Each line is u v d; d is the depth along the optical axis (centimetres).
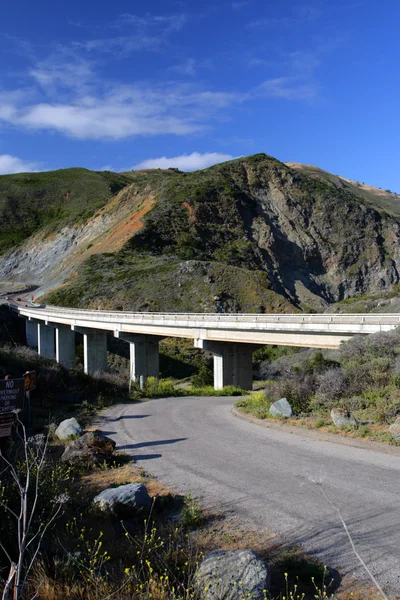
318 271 12362
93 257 10556
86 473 1023
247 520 705
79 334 8031
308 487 828
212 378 5362
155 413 2062
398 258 12731
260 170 14900
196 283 8425
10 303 9212
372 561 553
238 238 11762
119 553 593
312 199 14138
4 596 423
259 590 466
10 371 2186
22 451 1020
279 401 1582
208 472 981
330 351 4856
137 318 5350
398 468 893
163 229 11469
